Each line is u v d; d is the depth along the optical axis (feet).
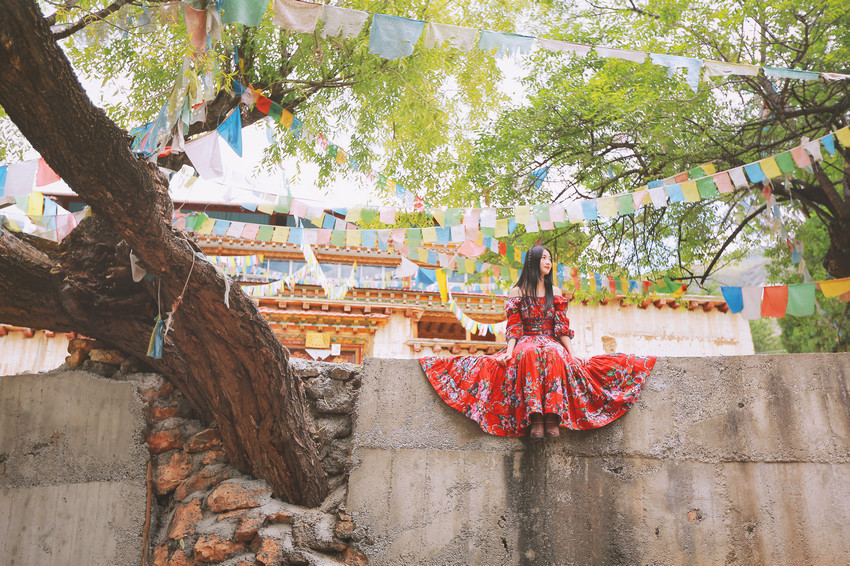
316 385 19.49
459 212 21.04
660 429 17.52
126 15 16.17
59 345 43.98
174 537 18.04
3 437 19.35
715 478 17.10
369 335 45.21
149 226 14.96
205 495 18.58
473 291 39.93
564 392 17.26
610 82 32.04
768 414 17.47
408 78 29.14
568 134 33.83
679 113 30.68
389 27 15.90
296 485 17.89
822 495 16.87
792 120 32.99
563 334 18.06
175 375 19.27
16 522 18.62
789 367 17.76
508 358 17.78
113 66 25.71
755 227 35.17
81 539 18.48
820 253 41.93
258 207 20.10
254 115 26.91
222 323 16.43
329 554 17.02
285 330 44.62
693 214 34.81
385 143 32.73
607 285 27.48
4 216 17.94
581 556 16.75
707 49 32.12
